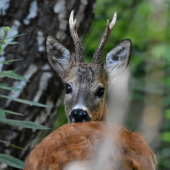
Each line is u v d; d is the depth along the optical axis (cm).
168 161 1442
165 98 1530
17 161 677
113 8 1806
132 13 1817
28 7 1086
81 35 1198
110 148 554
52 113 1145
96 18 1630
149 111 690
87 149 545
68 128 598
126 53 1152
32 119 1096
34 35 1088
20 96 1064
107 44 1780
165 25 888
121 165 545
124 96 679
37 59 1087
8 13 1077
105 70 1119
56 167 529
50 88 1109
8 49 1057
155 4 770
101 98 1062
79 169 520
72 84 1057
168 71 1602
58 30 1120
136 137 629
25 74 1074
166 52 1458
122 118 662
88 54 1703
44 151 556
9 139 1060
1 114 639
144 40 1745
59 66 1113
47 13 1099
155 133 679
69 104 1052
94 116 1031
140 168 569
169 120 1521
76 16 1148
